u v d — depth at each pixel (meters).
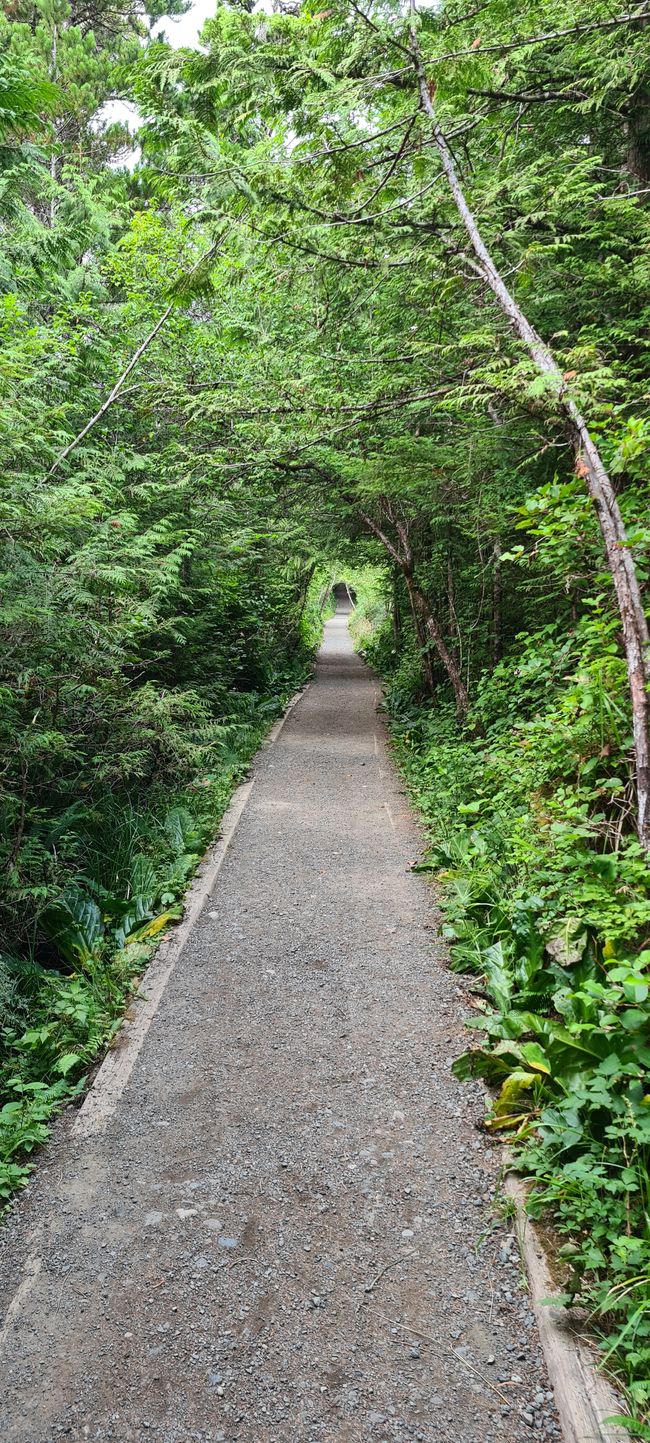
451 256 4.30
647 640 3.05
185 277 4.45
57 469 5.55
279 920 4.65
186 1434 1.79
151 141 3.86
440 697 10.24
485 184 4.34
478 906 4.29
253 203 3.85
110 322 7.21
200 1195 2.54
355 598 36.03
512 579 7.05
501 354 4.54
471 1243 2.33
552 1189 2.30
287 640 16.92
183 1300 2.15
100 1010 3.54
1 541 3.63
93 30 14.05
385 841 6.09
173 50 3.54
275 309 5.93
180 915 4.62
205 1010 3.67
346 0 3.63
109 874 4.91
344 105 3.86
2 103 3.78
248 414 5.98
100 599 4.61
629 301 4.74
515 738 5.53
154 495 7.18
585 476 3.29
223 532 8.70
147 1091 3.08
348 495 8.27
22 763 3.96
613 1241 2.05
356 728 10.98
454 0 4.04
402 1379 1.92
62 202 6.23
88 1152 2.75
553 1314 2.00
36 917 3.85
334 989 3.85
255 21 3.60
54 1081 3.14
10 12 12.03
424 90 3.98
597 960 2.96
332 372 6.05
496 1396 1.88
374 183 4.50
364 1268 2.26
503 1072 2.89
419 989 3.82
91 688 4.62
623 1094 2.32
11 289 5.52
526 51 4.22
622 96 4.95
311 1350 2.00
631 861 3.01
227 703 10.05
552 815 3.96
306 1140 2.80
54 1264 2.27
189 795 6.62
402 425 6.20
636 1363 1.77
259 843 6.04
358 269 4.65
